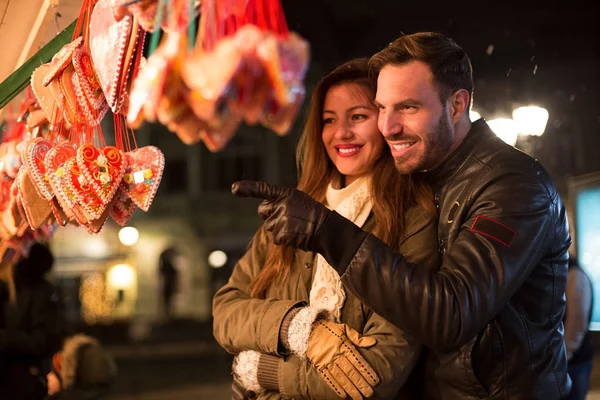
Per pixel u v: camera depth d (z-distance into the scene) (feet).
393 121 6.46
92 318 94.17
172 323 87.76
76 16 9.29
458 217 6.56
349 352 6.42
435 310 5.78
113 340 81.00
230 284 7.66
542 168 6.60
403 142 6.49
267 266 7.38
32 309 12.38
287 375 6.64
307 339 6.53
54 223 9.07
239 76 4.35
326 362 6.43
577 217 24.91
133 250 107.45
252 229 110.01
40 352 12.41
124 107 6.44
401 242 6.86
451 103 6.57
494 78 60.44
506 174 6.41
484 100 59.57
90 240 104.17
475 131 6.75
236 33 4.33
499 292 5.93
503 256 6.00
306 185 7.68
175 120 4.68
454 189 6.67
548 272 6.54
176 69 4.61
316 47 64.90
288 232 6.03
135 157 7.13
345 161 7.29
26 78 7.96
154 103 4.66
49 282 12.92
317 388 6.49
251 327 6.87
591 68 60.44
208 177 110.42
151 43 4.96
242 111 4.42
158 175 7.10
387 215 6.93
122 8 5.57
